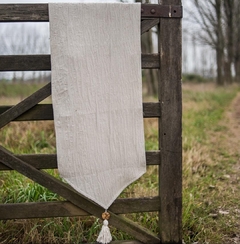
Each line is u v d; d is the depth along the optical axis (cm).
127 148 247
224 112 1099
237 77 2777
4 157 241
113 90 240
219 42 1908
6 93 1260
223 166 512
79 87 236
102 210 256
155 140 608
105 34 235
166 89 249
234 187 420
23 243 278
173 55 246
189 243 285
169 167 257
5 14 228
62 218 300
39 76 1523
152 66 248
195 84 2420
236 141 678
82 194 248
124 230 260
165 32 244
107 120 242
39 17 231
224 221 322
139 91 244
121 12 235
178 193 261
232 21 1839
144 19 241
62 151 240
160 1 242
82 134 240
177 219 264
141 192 368
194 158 510
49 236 280
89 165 244
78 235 282
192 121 835
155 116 253
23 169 244
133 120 245
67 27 231
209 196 385
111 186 248
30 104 237
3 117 235
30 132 582
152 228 298
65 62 233
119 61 238
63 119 237
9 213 252
